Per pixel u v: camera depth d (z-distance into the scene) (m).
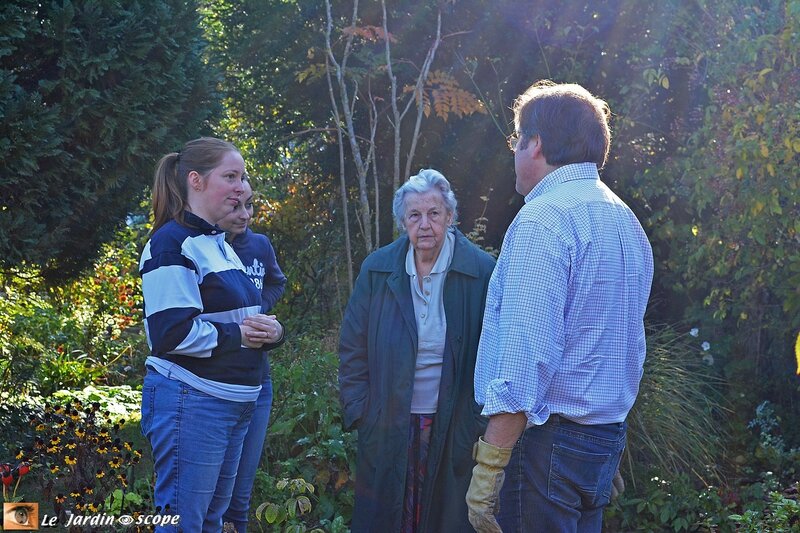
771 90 5.02
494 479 2.14
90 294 8.29
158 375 2.64
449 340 3.14
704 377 5.98
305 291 7.89
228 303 2.68
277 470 4.26
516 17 7.04
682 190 5.95
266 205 8.78
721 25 5.79
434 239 3.18
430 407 3.19
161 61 4.86
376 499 3.18
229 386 2.67
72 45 4.42
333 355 4.70
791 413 5.84
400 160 7.87
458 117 7.41
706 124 5.41
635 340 2.29
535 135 2.34
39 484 3.98
